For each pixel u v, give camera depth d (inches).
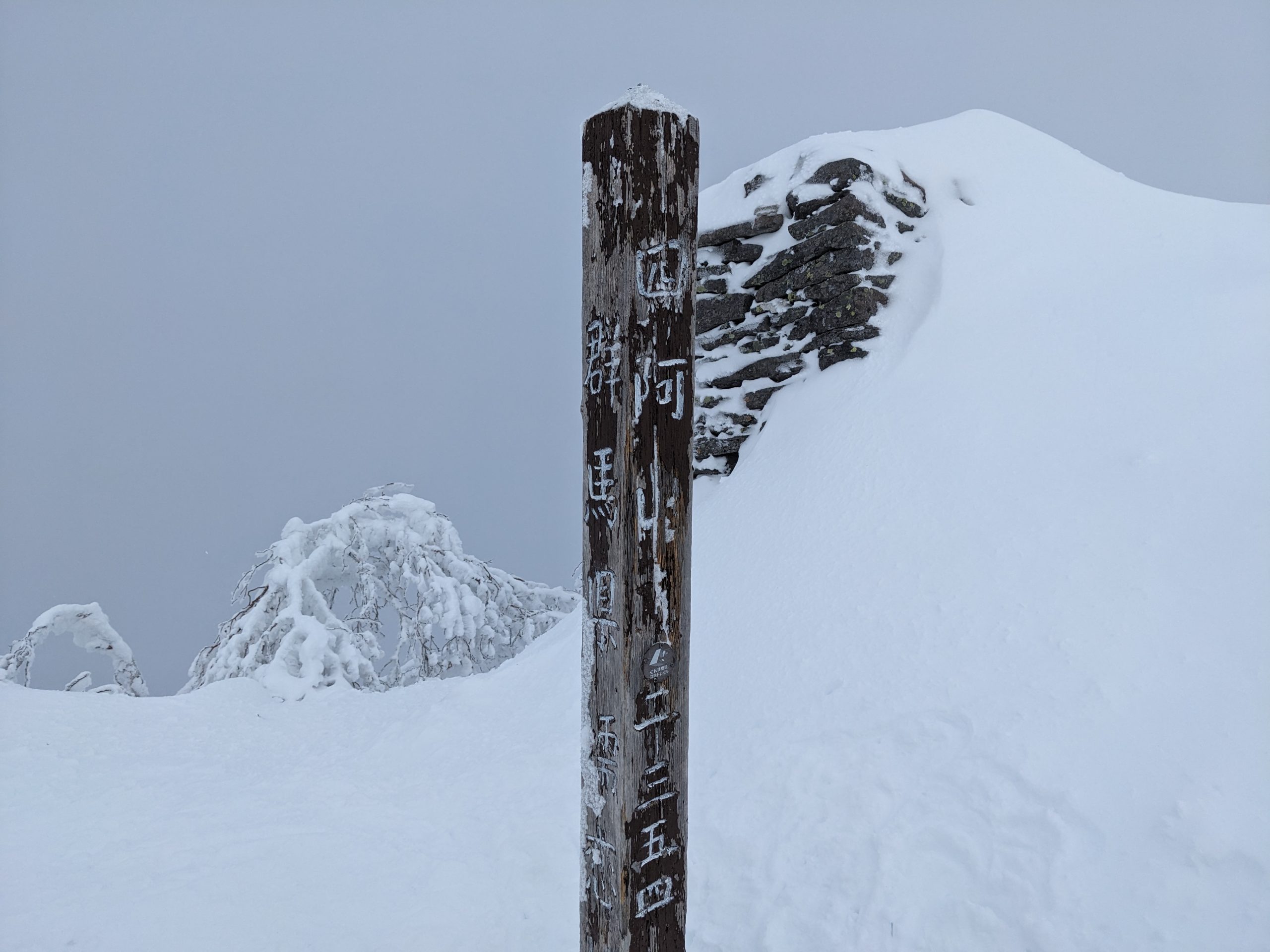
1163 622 129.0
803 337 256.1
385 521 401.4
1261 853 96.2
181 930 129.2
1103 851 103.0
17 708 254.7
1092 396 184.5
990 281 236.5
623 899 84.0
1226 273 204.5
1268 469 146.9
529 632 453.1
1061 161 282.5
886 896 108.9
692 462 87.0
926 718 131.1
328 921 132.5
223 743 246.7
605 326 83.1
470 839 161.0
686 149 83.7
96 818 181.5
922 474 188.7
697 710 159.2
